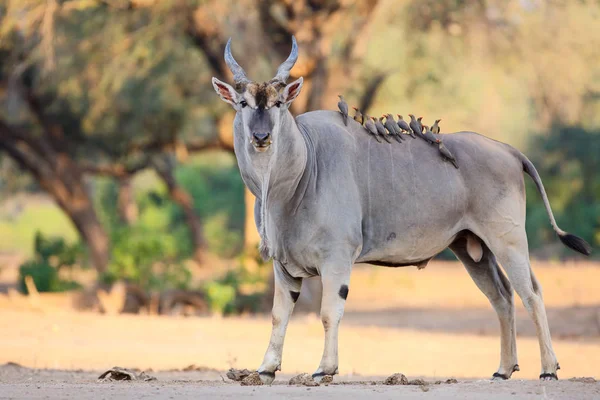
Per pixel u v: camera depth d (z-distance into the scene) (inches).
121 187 6254.9
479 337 2380.7
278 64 3046.3
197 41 3102.9
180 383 1213.7
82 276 4207.7
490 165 1267.2
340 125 1227.9
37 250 3516.2
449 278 4886.8
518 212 1270.9
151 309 2935.5
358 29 2955.2
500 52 3061.0
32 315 2529.5
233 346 2059.5
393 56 3115.2
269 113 1100.5
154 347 2011.6
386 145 1235.9
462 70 3129.9
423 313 3149.6
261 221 1155.3
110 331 2265.0
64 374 1513.3
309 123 1206.9
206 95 3673.7
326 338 1151.6
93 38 3073.3
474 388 1077.8
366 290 4173.2
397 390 1051.9
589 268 5211.6
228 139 3816.4
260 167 1115.3
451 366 1850.4
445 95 3243.1
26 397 1004.6
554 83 3075.8
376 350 2059.5
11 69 3299.7
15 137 3973.9
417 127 1262.3
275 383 1221.7
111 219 5753.0
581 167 5989.2
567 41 3046.3
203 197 6815.9
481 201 1257.4
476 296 3853.3
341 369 1747.0
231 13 2906.0
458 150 1267.2
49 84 3344.0
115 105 3592.5
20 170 4667.8
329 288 1151.0
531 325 2655.0
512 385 1103.6
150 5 2930.6
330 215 1158.3
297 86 1127.6
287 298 1203.2
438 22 3058.6
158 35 3002.0
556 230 1311.5
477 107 3179.1
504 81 3132.4
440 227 1241.4
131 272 3093.0
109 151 4151.1
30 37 2982.3
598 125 5620.1
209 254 5930.1
